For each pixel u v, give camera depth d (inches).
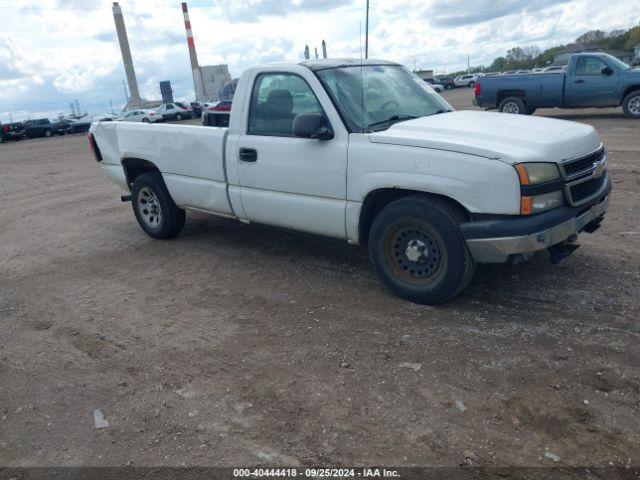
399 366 142.5
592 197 167.9
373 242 178.9
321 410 128.0
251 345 159.9
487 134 163.0
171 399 137.1
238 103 211.5
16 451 123.1
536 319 160.7
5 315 195.6
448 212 160.6
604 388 128.0
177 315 184.4
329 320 171.0
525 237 150.5
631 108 606.2
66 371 154.6
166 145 241.4
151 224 270.1
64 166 657.0
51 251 270.4
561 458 108.5
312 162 187.3
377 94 196.4
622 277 184.1
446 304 175.2
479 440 114.7
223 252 244.7
